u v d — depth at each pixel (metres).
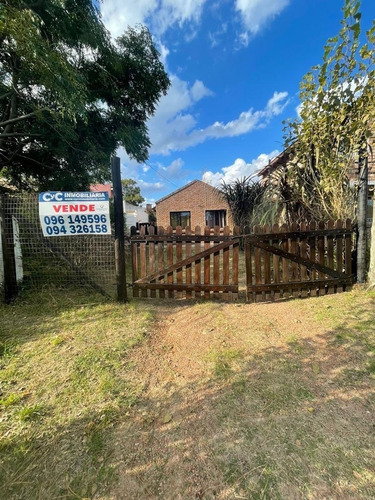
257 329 2.60
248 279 3.48
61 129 6.29
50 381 1.81
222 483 1.09
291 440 1.29
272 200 5.84
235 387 1.71
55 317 2.95
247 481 1.09
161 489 1.07
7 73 5.05
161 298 3.63
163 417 1.47
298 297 3.56
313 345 2.21
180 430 1.38
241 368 1.92
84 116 5.20
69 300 3.43
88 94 6.34
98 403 1.59
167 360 2.08
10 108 6.31
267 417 1.44
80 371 1.92
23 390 1.71
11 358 2.10
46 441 1.31
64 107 5.08
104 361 2.06
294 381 1.74
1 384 1.77
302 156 4.27
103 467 1.18
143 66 7.96
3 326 2.71
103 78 7.24
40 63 4.08
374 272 3.52
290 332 2.50
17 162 7.99
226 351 2.18
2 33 3.63
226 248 3.48
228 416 1.46
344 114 3.35
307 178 4.45
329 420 1.40
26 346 2.30
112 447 1.28
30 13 3.67
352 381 1.71
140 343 2.36
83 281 3.72
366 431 1.32
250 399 1.59
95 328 2.67
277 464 1.16
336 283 3.61
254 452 1.23
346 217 3.90
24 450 1.26
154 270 3.62
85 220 3.33
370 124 3.25
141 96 8.60
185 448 1.27
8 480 1.12
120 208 3.34
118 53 7.41
